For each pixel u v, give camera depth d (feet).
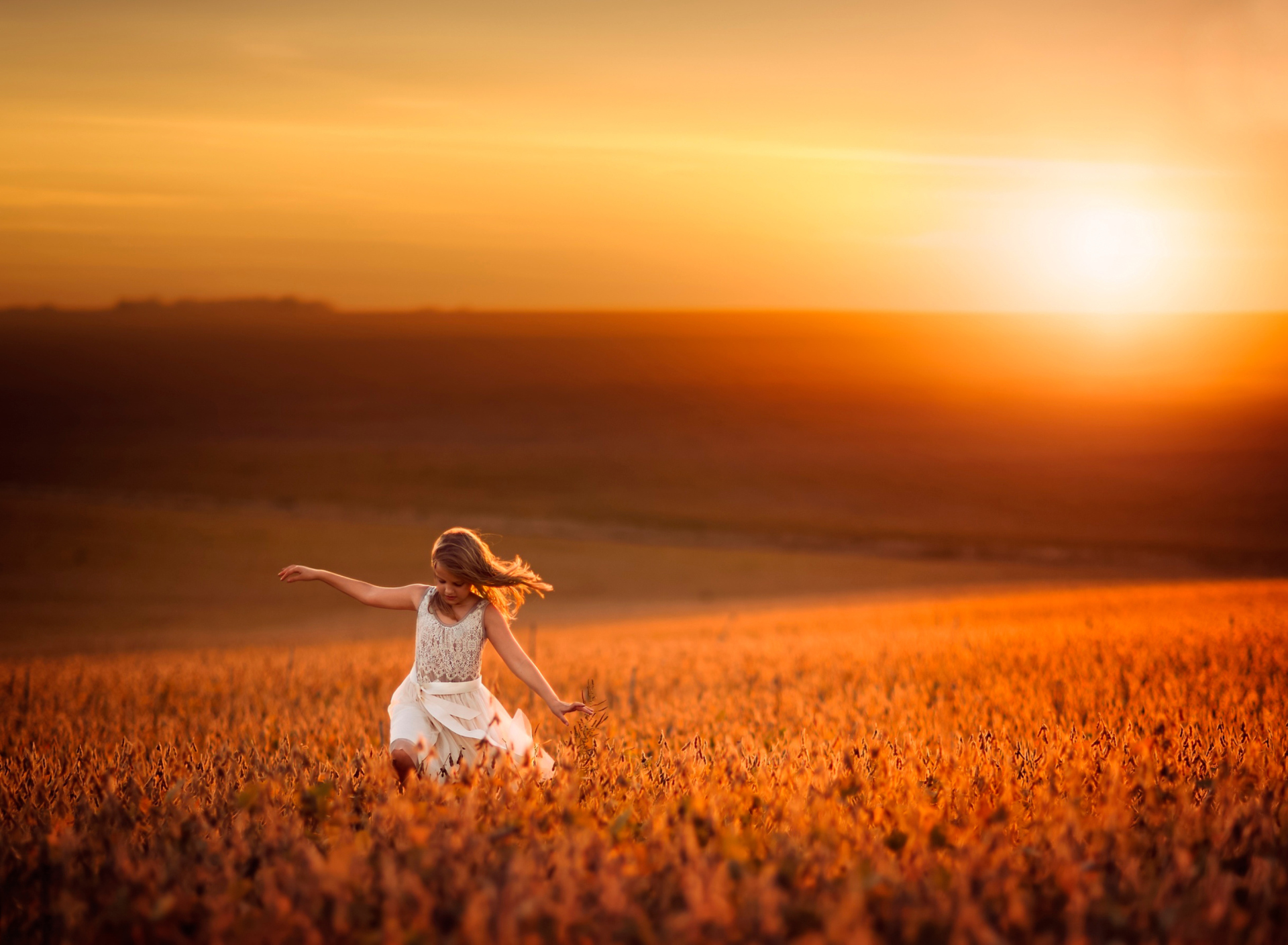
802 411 482.69
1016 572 202.69
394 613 153.58
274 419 493.36
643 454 398.01
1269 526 270.05
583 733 17.69
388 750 16.87
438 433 454.81
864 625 79.97
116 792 15.12
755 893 9.99
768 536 260.21
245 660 62.69
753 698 32.78
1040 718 23.94
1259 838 11.64
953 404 481.46
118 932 10.39
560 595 180.75
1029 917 10.05
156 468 370.53
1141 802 13.75
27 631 138.21
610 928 9.61
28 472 362.33
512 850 11.83
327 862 11.62
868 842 11.92
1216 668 31.40
